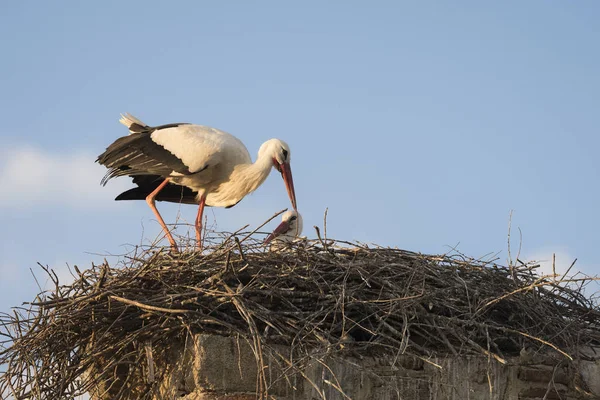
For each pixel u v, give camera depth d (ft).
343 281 35.60
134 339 34.53
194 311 32.53
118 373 38.24
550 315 39.91
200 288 32.99
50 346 35.45
